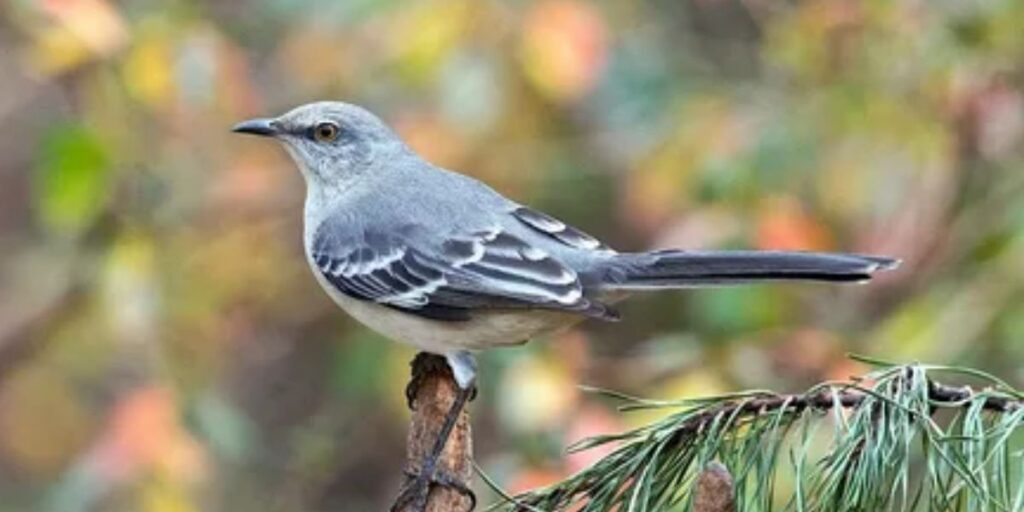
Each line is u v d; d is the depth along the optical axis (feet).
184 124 41.96
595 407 37.11
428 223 26.48
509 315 25.44
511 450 37.70
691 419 17.33
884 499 16.39
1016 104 40.27
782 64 40.93
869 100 40.45
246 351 46.01
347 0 40.86
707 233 39.65
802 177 40.14
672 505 17.21
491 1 40.52
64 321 43.70
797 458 17.06
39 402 44.29
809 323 40.04
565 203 44.16
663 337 41.50
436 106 41.24
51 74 41.09
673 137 40.60
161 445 38.14
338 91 41.96
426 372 26.32
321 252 27.32
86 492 37.99
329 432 44.34
